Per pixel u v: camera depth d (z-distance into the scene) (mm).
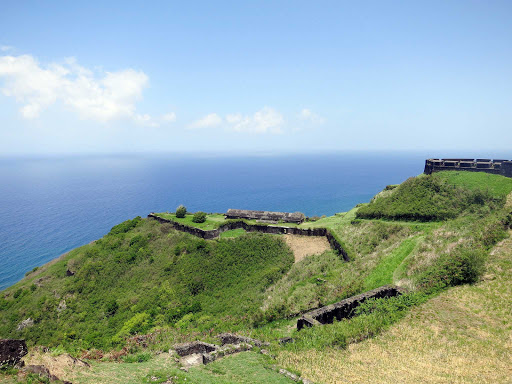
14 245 115125
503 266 26875
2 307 52281
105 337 37219
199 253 50531
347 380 16141
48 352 15492
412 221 42219
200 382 14641
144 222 69062
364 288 28812
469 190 42250
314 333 21188
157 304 42031
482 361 17641
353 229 45875
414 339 20172
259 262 46312
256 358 18391
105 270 54656
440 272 27328
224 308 36938
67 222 149750
